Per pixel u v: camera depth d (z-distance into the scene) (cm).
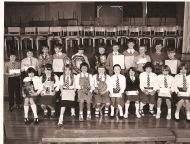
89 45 1006
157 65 531
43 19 1137
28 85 473
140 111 507
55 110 536
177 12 1092
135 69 524
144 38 926
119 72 487
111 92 488
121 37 919
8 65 532
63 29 956
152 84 491
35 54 841
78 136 344
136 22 1122
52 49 909
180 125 455
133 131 361
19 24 1134
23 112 530
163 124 460
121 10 1121
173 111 529
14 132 431
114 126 450
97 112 498
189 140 337
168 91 487
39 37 931
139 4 1110
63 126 453
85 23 1132
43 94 479
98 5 1122
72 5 1126
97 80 487
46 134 353
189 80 481
